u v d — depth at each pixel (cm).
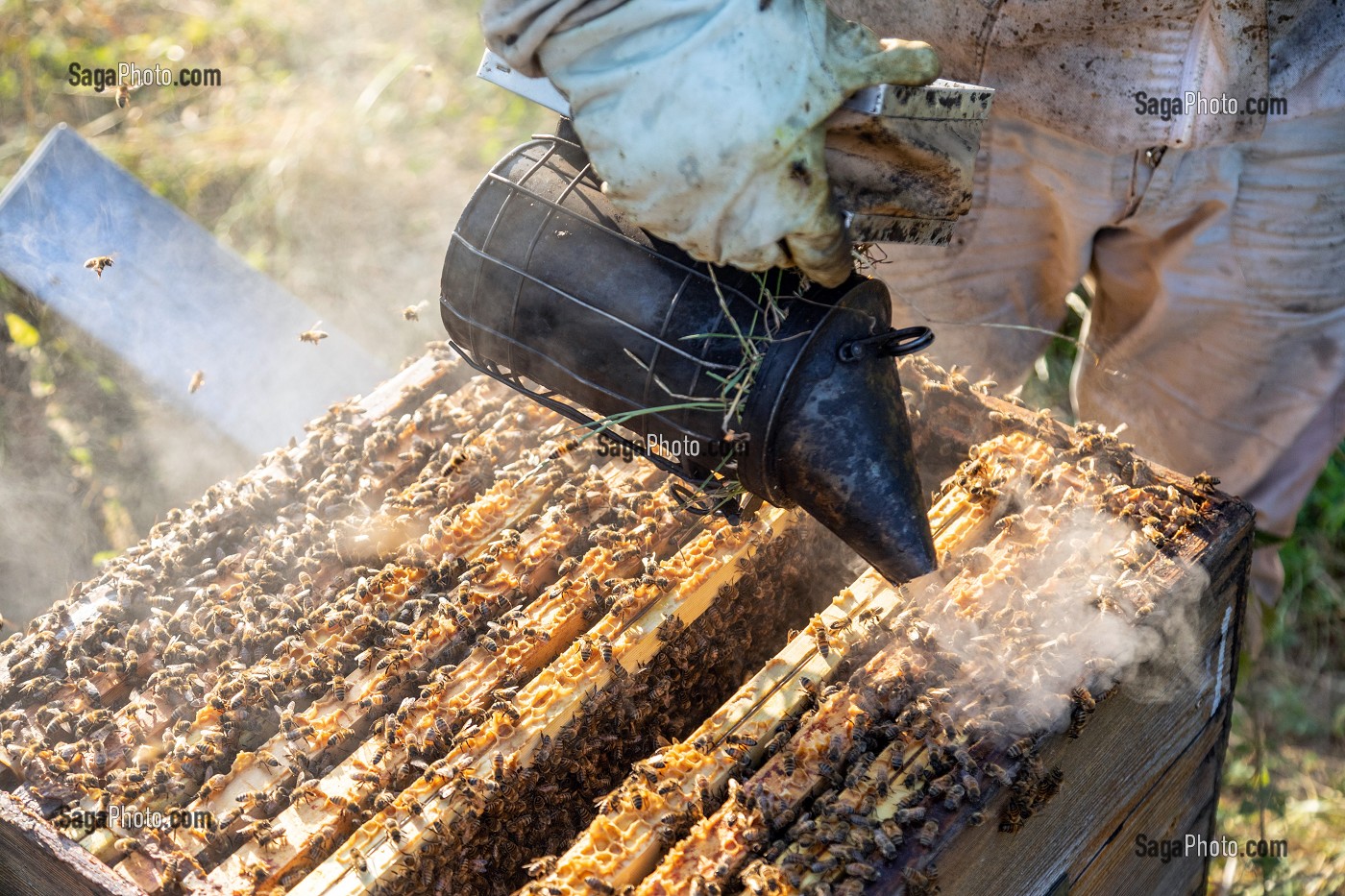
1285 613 398
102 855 189
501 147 546
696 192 162
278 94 569
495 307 197
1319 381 307
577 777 210
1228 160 276
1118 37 250
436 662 215
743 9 155
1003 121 297
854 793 180
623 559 225
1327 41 247
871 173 173
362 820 193
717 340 177
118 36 583
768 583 233
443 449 251
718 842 179
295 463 255
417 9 627
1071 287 332
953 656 197
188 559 240
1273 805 349
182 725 206
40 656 221
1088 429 235
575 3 159
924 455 250
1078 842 216
